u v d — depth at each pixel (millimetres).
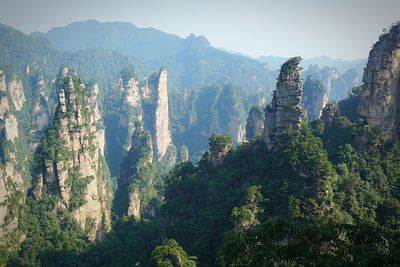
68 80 116812
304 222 67375
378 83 84000
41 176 108812
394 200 70938
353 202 70625
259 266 40906
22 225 98875
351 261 38625
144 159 156625
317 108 194375
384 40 83812
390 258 38000
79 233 109250
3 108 190375
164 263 68125
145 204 145375
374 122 84688
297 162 74000
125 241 108812
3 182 95625
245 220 68312
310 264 39531
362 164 78438
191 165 109625
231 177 89062
